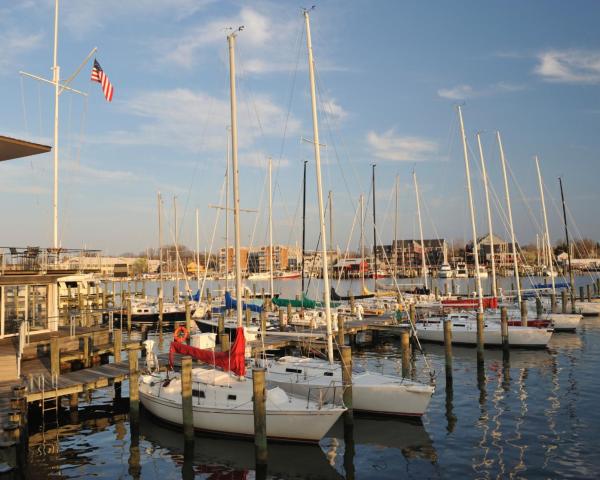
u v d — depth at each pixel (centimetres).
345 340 4016
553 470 1667
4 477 1541
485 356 3459
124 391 2725
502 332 3484
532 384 2698
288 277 14125
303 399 1989
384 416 2203
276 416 1880
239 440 1952
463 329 3775
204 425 1988
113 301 5012
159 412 2142
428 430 2070
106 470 1759
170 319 5069
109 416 2317
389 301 5134
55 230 3231
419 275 12344
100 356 2977
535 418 2159
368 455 1855
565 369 3011
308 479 1686
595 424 2066
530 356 3412
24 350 2461
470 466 1728
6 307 2556
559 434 1970
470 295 5872
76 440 2030
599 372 2912
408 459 1811
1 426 1553
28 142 2220
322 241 2447
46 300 2745
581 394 2481
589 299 5550
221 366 2088
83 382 2138
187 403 1917
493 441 1931
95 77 3375
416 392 2145
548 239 5800
